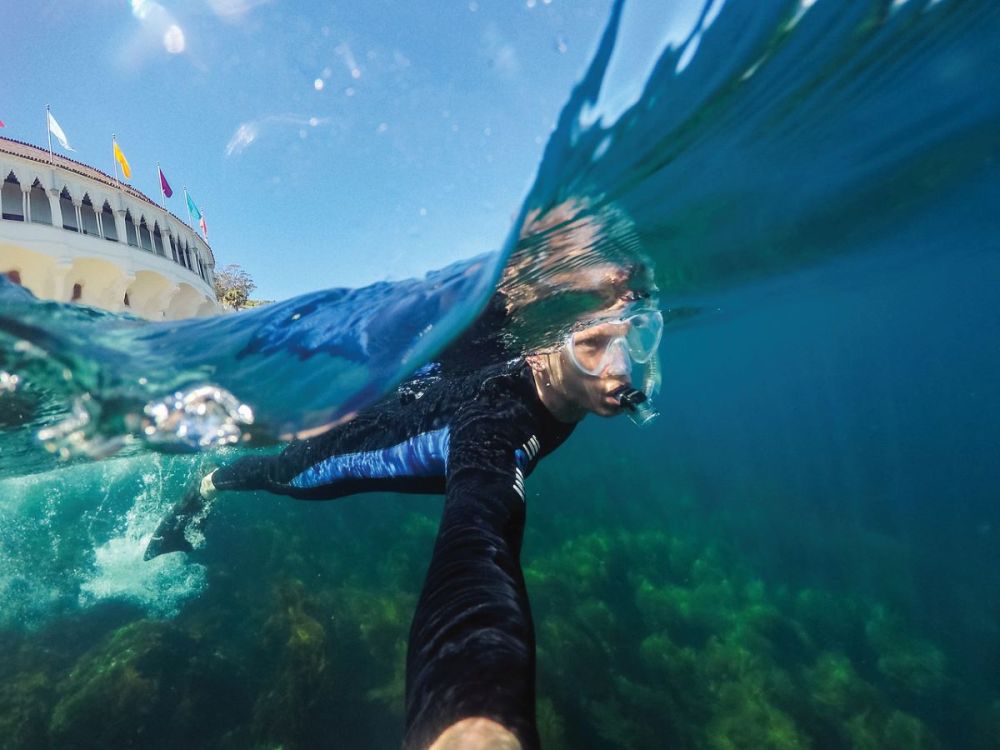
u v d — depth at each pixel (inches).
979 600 343.9
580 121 76.4
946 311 1628.9
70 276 1012.5
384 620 218.4
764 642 246.2
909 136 131.0
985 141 154.3
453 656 38.0
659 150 92.7
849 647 277.6
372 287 141.0
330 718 169.2
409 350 126.4
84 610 216.5
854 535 496.1
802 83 86.7
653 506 539.2
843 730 195.6
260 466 193.5
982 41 88.8
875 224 231.6
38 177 924.0
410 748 33.5
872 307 1130.7
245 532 309.3
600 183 95.2
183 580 247.6
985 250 511.8
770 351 1753.2
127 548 276.2
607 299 166.1
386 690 178.5
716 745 174.6
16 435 147.1
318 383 141.4
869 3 69.9
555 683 191.3
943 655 257.6
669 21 68.2
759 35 71.2
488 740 29.1
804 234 204.5
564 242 113.3
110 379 135.8
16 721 147.8
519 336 142.8
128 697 154.0
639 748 162.7
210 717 159.5
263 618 214.2
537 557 323.0
